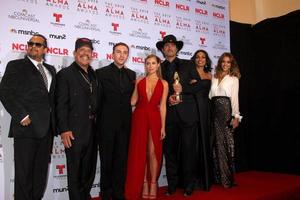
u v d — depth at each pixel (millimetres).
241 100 5215
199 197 3277
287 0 5375
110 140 2990
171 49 3455
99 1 3910
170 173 3475
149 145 3254
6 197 3311
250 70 5324
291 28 4781
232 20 5578
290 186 3820
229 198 3209
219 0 5016
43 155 2816
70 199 2832
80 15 3777
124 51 3129
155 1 4363
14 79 2680
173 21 4520
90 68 3035
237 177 4520
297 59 4695
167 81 3455
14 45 3391
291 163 4742
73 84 2869
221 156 3746
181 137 3455
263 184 3957
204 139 3531
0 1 3340
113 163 3066
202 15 4816
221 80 3879
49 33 3584
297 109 4668
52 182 3547
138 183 3145
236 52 5195
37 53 2795
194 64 3527
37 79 2750
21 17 3436
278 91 4926
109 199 3049
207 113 3625
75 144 2814
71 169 2830
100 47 3896
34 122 2678
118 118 3018
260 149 5176
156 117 3230
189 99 3447
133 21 4160
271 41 5055
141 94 3256
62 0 3670
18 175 2705
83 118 2859
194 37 4715
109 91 3033
